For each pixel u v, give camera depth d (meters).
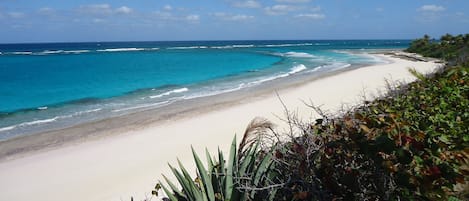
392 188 2.56
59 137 12.91
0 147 11.83
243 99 19.20
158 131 12.94
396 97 5.70
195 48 117.56
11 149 11.57
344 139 2.96
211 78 31.83
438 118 4.22
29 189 8.36
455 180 2.46
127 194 7.68
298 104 16.56
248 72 36.41
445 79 5.95
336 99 17.31
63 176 9.02
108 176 8.85
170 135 12.29
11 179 8.98
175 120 14.66
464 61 9.63
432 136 2.91
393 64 39.44
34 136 13.18
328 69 36.28
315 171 2.95
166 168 9.12
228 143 11.07
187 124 13.78
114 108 18.61
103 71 41.16
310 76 29.72
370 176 2.75
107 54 80.19
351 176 2.77
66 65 50.22
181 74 36.25
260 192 3.28
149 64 50.53
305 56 63.38
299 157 3.09
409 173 2.45
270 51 89.06
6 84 30.69
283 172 3.29
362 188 2.75
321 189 2.88
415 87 6.16
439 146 2.62
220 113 15.52
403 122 3.24
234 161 3.69
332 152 2.96
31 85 29.92
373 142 2.64
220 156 3.89
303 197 2.82
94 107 19.20
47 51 98.69
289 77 29.80
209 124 13.56
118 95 23.53
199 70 40.41
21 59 63.59
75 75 37.28
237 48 115.06
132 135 12.61
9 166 9.91
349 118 3.21
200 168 3.56
